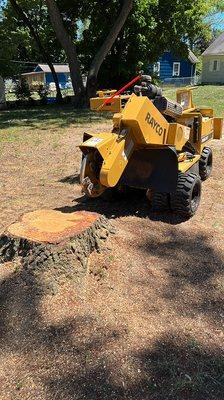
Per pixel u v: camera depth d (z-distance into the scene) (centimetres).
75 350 274
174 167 445
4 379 254
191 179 471
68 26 2397
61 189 612
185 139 491
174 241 427
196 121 549
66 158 831
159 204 480
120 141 413
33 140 1055
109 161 405
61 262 324
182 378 254
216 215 507
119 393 244
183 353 274
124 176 469
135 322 300
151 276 356
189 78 4091
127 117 408
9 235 337
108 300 321
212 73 3931
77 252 334
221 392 246
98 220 376
